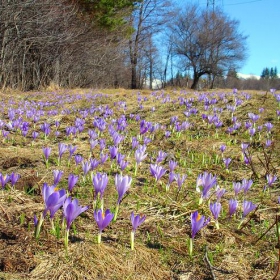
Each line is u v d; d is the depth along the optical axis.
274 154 4.25
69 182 2.38
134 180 3.29
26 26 16.81
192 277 1.78
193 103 8.45
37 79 20.42
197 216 1.92
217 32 42.16
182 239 2.14
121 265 1.83
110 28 26.66
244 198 2.90
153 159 4.08
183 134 5.49
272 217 2.53
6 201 2.47
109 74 30.06
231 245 2.09
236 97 8.74
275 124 5.84
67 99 11.22
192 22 42.72
